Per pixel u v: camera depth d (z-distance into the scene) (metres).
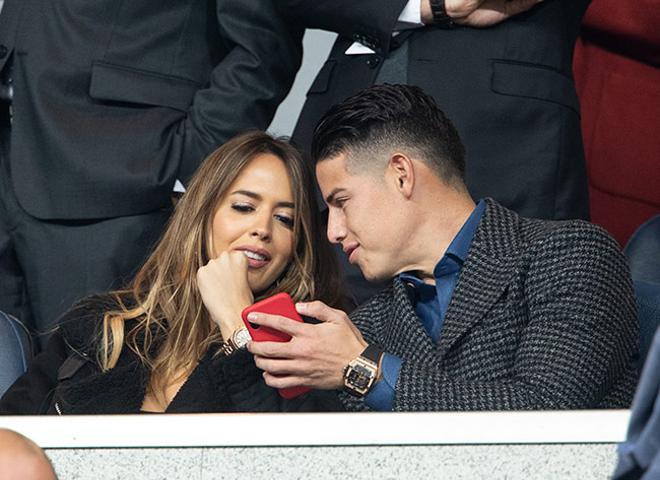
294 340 8.07
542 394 8.05
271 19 11.45
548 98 10.92
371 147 8.90
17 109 11.73
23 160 11.62
